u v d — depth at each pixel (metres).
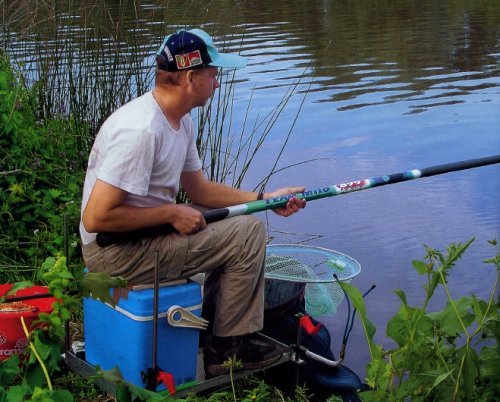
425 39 12.98
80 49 6.15
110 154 3.39
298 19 14.92
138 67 6.03
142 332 3.40
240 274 3.59
